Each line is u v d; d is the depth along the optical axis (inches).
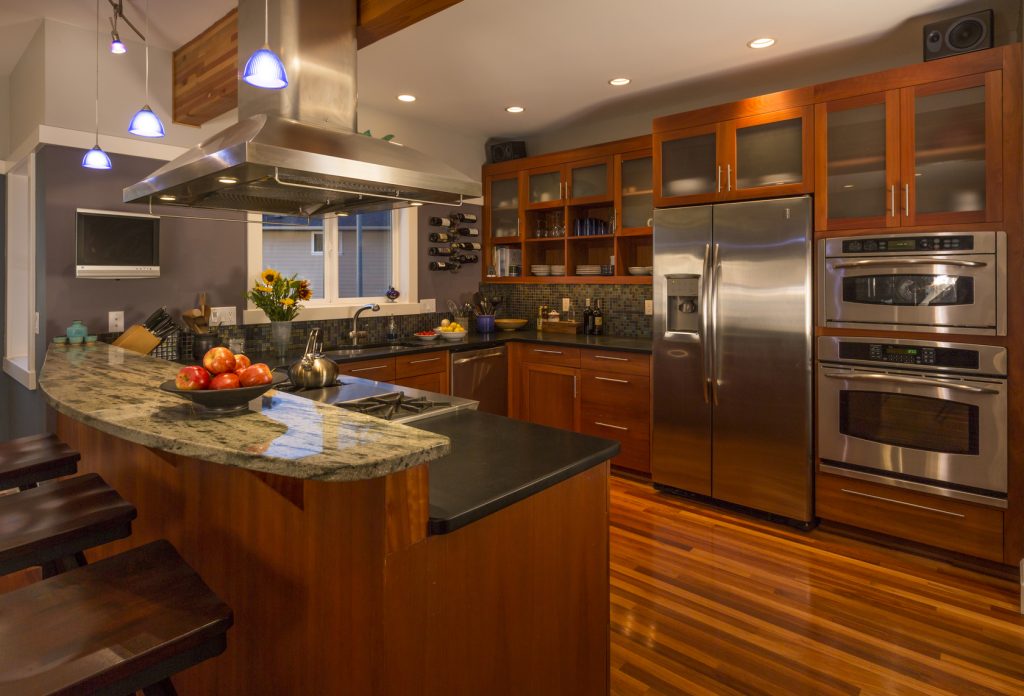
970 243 109.3
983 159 108.6
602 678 70.3
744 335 135.6
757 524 133.1
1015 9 114.5
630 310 191.8
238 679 63.0
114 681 39.4
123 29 124.3
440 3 87.9
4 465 77.4
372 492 45.9
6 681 37.2
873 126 119.9
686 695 76.7
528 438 74.0
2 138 152.9
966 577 108.8
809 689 77.9
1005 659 84.3
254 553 58.9
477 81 155.5
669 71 147.9
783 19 120.3
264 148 74.5
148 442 51.0
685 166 146.4
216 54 119.9
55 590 47.9
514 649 57.8
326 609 50.5
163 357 132.2
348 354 151.6
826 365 126.4
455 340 181.6
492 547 54.9
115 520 63.0
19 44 132.7
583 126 197.8
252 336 153.2
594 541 68.4
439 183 92.8
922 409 115.8
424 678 49.0
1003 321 107.3
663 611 96.6
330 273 179.9
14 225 153.4
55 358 99.6
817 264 127.0
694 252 142.7
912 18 120.1
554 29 124.4
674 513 139.3
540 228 205.0
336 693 50.0
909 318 116.0
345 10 95.0
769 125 133.0
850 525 127.3
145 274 130.0
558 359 178.5
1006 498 107.8
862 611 96.8
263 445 47.1
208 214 144.5
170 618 44.3
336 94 94.5
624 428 163.5
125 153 130.9
